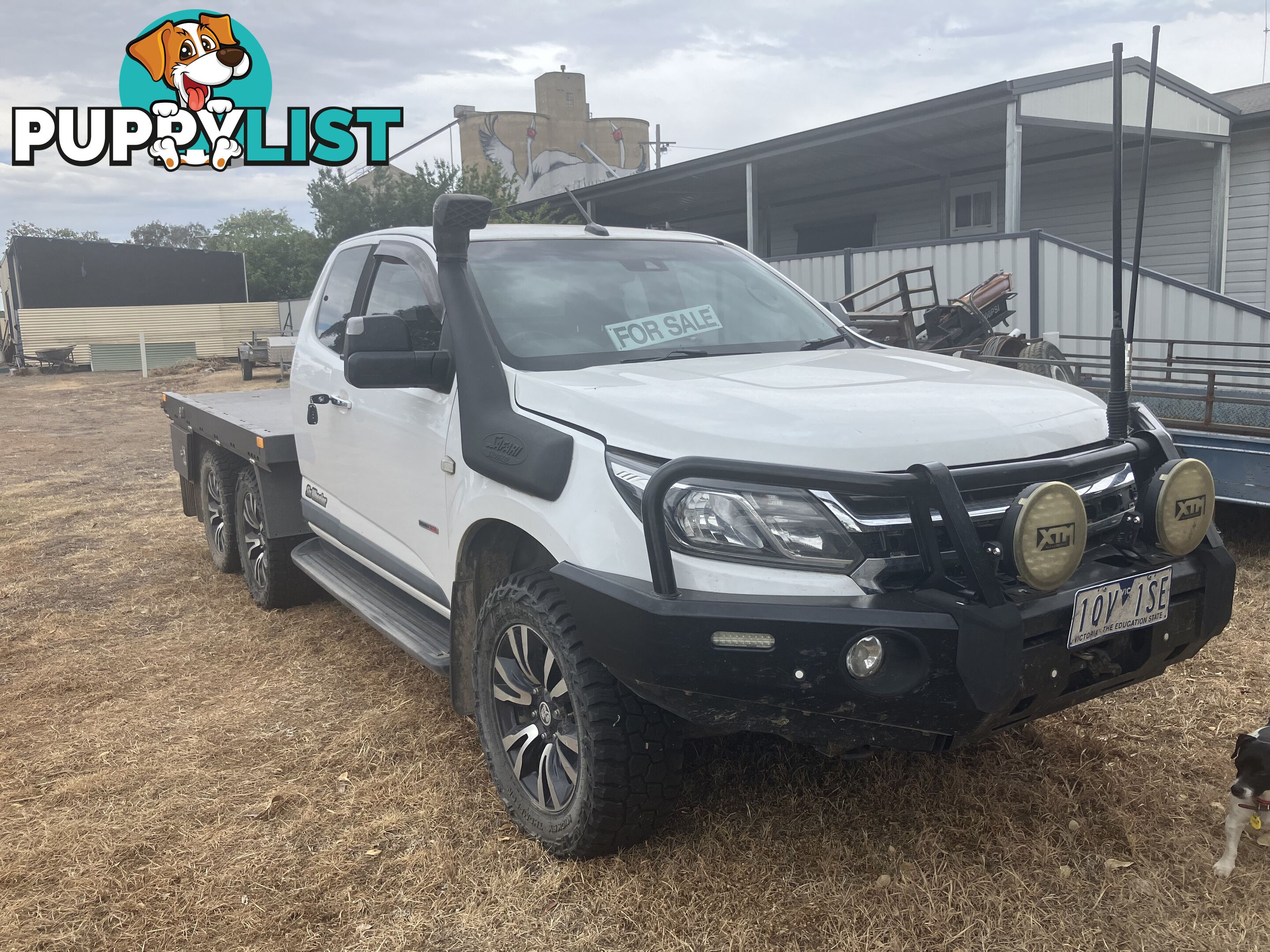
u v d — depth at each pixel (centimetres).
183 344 3697
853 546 234
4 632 526
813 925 251
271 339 2541
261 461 494
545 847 290
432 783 337
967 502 242
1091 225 1447
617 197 1834
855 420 248
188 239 10800
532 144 4994
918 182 1636
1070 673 243
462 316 324
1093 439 274
